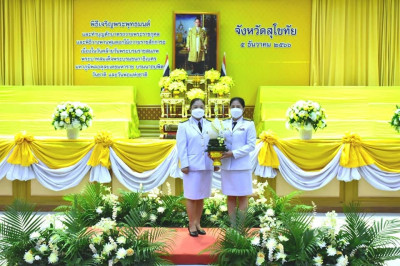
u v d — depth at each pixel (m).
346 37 10.22
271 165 6.68
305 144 6.72
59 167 6.77
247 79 10.45
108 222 4.33
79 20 10.34
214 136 4.71
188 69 10.15
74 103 6.93
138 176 6.72
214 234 4.94
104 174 6.70
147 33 10.38
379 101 9.73
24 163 6.67
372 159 6.69
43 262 4.14
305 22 10.33
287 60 10.40
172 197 5.73
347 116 9.60
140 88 10.47
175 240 4.71
